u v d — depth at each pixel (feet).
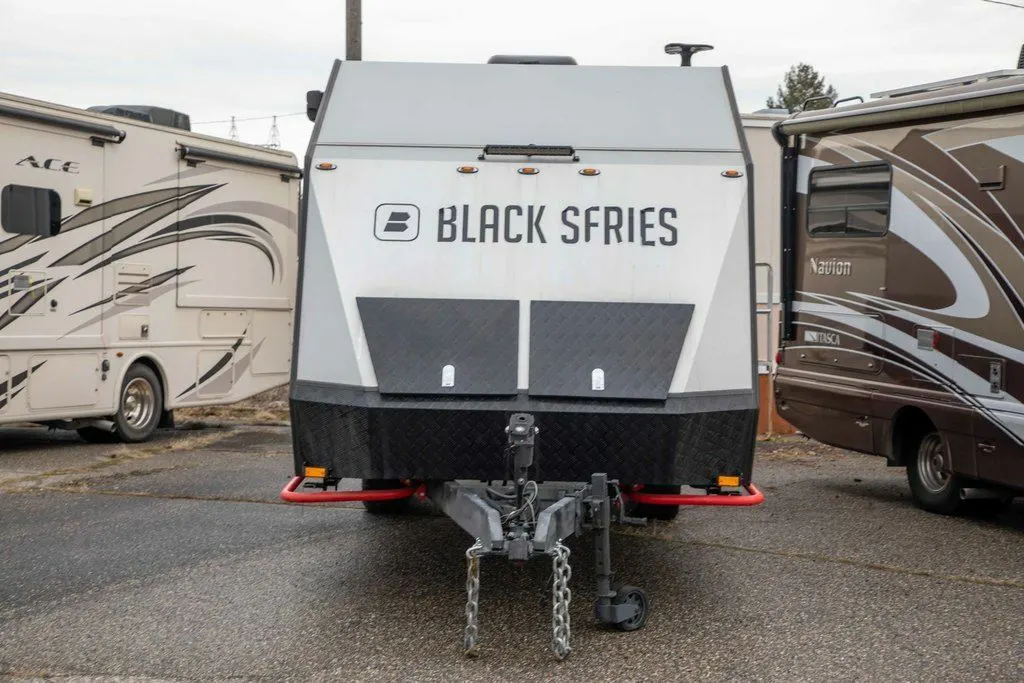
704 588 22.62
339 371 20.40
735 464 20.84
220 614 20.47
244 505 30.32
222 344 45.14
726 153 21.65
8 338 36.45
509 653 18.45
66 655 18.15
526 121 21.89
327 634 19.36
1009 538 27.48
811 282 34.22
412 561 24.50
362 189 21.24
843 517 29.89
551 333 20.43
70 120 37.86
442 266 20.89
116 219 40.04
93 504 30.22
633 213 21.20
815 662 18.08
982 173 27.91
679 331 20.53
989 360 27.71
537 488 19.62
